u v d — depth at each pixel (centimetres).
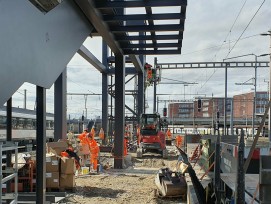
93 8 1130
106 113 3675
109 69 3603
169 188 1149
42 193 743
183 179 1171
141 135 2722
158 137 2656
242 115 7319
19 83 607
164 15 1272
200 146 1139
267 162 364
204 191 743
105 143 3472
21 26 616
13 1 580
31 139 3472
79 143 2138
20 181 1177
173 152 3162
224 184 600
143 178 1612
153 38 1534
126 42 1702
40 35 721
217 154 600
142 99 3697
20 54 612
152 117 2798
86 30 1221
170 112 8994
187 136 1898
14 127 3008
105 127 3672
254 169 636
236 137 874
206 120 8200
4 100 550
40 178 746
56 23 844
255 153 642
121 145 1959
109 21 1305
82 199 1149
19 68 606
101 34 1439
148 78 3912
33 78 679
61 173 1241
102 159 2364
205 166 964
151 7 1190
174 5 1163
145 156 2759
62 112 2083
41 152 750
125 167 2012
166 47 1678
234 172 504
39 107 752
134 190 1318
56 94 2083
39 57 715
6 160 916
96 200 1141
